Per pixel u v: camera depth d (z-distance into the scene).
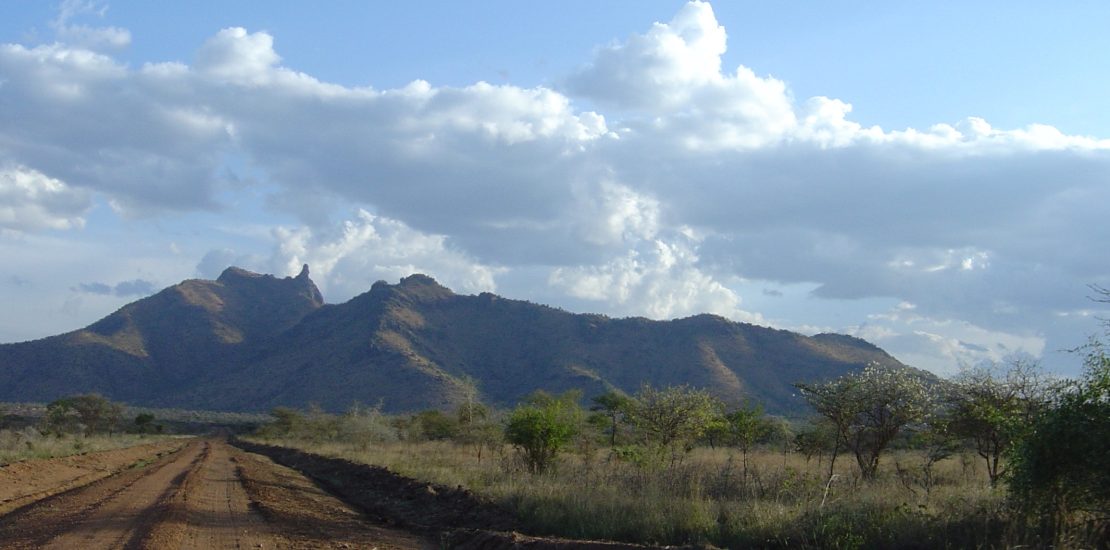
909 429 21.80
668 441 27.98
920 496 15.12
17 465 30.11
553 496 18.03
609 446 40.88
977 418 18.62
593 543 13.52
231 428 141.62
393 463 33.72
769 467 23.00
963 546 10.98
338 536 16.14
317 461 45.19
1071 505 11.24
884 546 11.80
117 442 69.31
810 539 12.51
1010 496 12.18
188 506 19.39
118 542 14.06
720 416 29.22
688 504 15.33
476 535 15.50
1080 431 10.95
